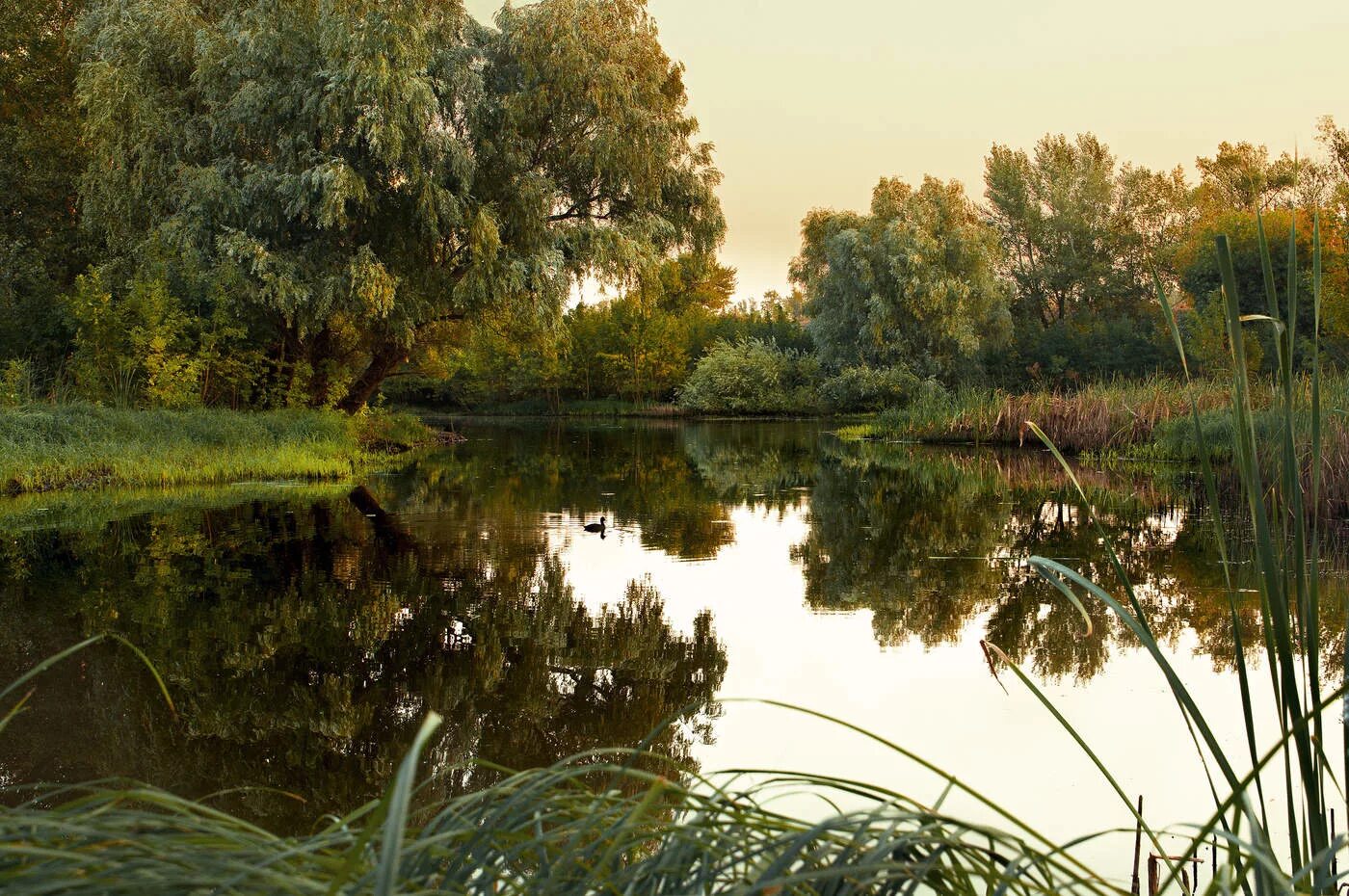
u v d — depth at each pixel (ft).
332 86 47.67
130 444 40.81
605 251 56.59
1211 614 17.92
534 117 55.72
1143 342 111.24
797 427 102.06
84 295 49.29
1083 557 24.27
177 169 52.21
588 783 9.81
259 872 2.81
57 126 64.69
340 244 53.42
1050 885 3.45
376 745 11.35
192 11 53.98
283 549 24.82
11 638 15.83
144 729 11.68
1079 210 127.44
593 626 17.24
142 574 21.18
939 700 12.90
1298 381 32.63
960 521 31.45
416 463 53.93
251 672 14.26
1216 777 10.14
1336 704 10.75
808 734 11.62
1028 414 68.08
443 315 59.11
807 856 3.37
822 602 19.27
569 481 44.75
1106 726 11.81
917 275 94.43
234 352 53.31
